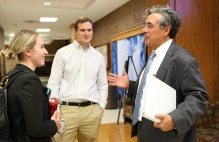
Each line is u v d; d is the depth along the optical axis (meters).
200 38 3.02
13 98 1.29
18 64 1.42
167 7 1.56
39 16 7.99
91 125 2.33
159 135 1.47
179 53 1.46
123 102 5.33
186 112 1.29
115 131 4.75
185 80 1.39
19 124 1.31
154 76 1.42
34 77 1.32
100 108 2.40
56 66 2.31
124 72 1.95
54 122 1.44
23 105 1.27
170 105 1.35
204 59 3.07
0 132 1.28
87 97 2.30
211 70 3.14
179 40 2.88
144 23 1.64
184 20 2.90
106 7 7.13
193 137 1.49
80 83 2.31
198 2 2.98
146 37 1.57
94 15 8.22
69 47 2.35
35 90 1.30
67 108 2.29
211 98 3.21
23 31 1.44
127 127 5.05
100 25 9.02
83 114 2.29
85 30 2.29
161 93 1.35
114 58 7.54
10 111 1.31
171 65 1.46
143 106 1.36
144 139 1.52
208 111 3.21
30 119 1.27
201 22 3.01
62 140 2.24
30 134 1.30
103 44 8.51
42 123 1.33
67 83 2.31
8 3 6.07
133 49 6.17
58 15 7.91
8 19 8.34
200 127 3.21
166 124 1.26
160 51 1.55
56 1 5.96
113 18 7.63
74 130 2.29
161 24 1.50
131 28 6.35
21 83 1.29
